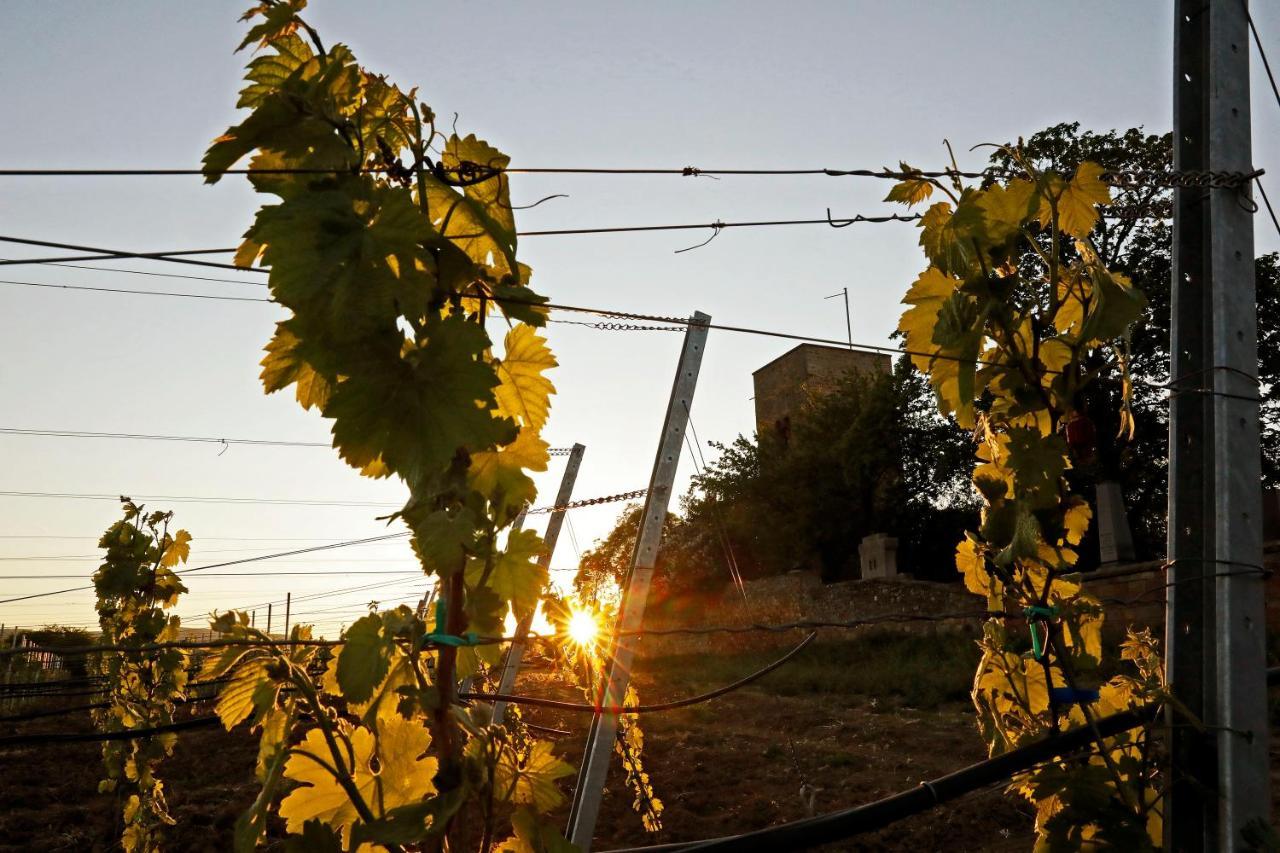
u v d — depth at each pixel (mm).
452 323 1833
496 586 2049
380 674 1871
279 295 1694
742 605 29922
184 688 7711
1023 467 3021
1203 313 3354
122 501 7668
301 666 2076
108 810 10906
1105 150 22969
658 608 32625
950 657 20922
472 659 2158
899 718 15781
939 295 3205
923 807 2855
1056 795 3279
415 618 1984
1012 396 3186
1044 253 3104
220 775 12359
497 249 2133
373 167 2002
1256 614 3150
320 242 1760
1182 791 3193
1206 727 3121
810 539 30172
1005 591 3287
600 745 4957
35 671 18469
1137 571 17797
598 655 3293
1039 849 3320
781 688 20062
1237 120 3318
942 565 29750
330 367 1779
